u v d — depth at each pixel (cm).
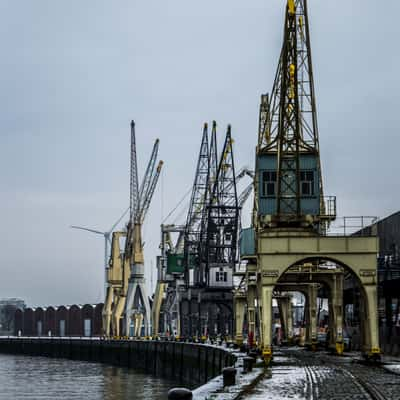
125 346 16838
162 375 13575
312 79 8275
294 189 7894
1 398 8988
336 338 7350
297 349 9444
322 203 7894
